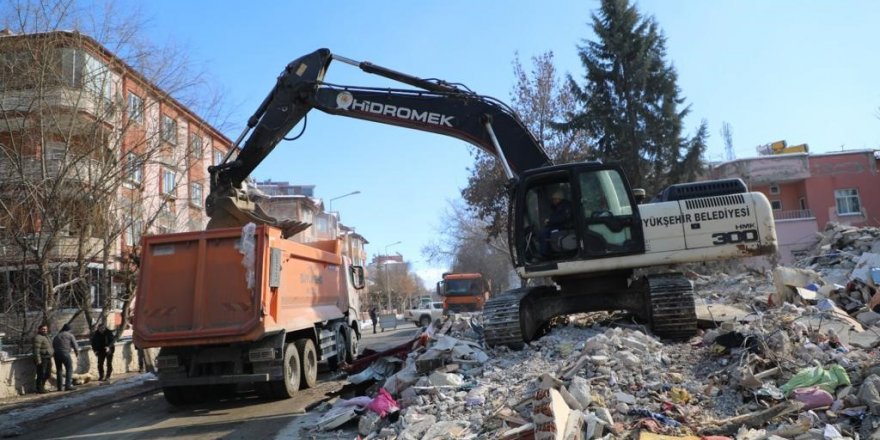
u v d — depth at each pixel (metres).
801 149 47.38
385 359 10.82
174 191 20.36
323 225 59.97
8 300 16.20
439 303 49.19
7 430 9.79
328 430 7.88
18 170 15.70
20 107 15.72
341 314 14.70
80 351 16.86
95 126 16.52
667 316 8.98
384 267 89.50
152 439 8.46
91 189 16.41
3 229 15.67
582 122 30.77
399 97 11.15
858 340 7.24
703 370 6.85
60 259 16.56
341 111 11.23
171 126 18.95
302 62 11.45
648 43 32.22
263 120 11.49
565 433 5.07
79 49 16.41
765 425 5.16
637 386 6.29
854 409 5.09
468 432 6.05
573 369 6.75
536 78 30.59
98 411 11.44
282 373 10.39
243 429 8.62
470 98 11.03
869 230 17.95
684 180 31.59
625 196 9.56
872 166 39.06
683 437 4.95
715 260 9.51
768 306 11.79
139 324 10.11
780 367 6.20
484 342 9.72
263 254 10.09
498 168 29.55
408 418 6.76
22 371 14.25
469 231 44.72
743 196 9.55
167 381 10.20
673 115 31.69
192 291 10.17
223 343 10.03
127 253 18.62
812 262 17.28
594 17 33.00
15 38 15.81
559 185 9.84
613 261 9.38
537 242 9.78
